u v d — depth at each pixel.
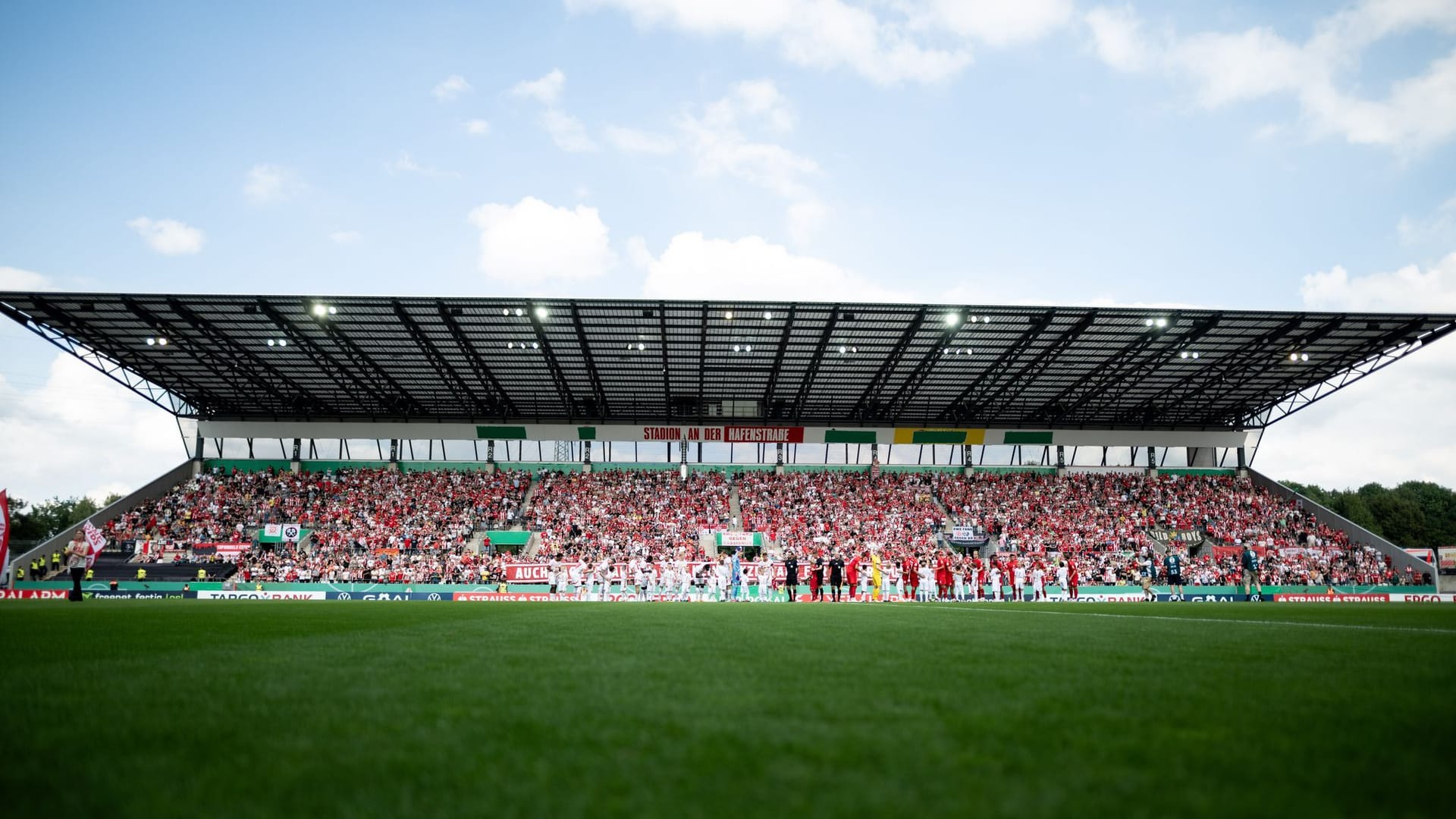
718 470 58.19
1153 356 45.97
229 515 51.06
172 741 3.17
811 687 4.46
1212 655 6.38
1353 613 17.27
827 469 58.72
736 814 2.22
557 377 50.53
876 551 48.38
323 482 55.12
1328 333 42.16
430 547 48.19
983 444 59.34
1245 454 59.75
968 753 2.94
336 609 17.44
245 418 57.16
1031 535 51.00
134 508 51.28
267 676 5.00
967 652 6.55
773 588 41.91
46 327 41.78
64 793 2.50
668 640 7.88
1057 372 49.44
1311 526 53.09
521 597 40.81
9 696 4.21
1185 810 2.30
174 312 39.12
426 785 2.55
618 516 52.25
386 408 56.81
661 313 39.47
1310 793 2.47
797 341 43.84
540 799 2.39
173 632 9.27
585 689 4.38
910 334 42.28
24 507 85.50
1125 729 3.36
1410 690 4.42
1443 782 2.60
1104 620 12.74
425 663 5.70
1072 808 2.29
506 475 56.81
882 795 2.41
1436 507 97.44
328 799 2.42
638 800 2.37
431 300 37.56
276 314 39.25
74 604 20.34
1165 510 54.62
